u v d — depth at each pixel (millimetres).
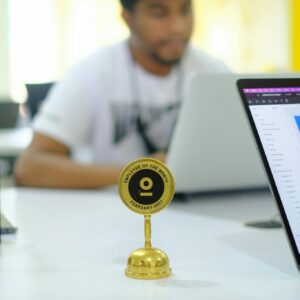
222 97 1009
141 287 563
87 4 4434
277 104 620
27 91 2074
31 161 1532
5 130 3707
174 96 1772
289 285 566
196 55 1832
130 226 912
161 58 1690
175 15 1638
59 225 925
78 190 1435
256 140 595
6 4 4539
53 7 4473
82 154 2172
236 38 4504
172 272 617
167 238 806
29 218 997
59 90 1737
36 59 4539
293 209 578
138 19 1654
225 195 1250
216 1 4473
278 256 689
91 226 914
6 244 777
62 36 4477
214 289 554
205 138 1040
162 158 1313
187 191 1130
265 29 4500
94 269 638
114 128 1750
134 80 1757
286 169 591
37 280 594
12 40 4562
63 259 688
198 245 757
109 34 4449
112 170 1440
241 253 708
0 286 573
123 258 690
